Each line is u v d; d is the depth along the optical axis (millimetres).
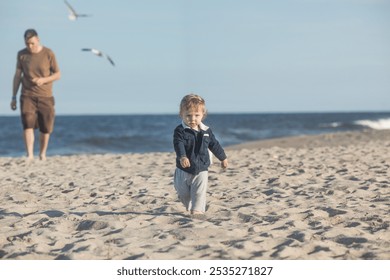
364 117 182750
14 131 94938
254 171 15836
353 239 8008
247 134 77062
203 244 7820
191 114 9484
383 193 11953
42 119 20703
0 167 18391
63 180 14945
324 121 135500
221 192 12234
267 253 7395
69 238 8281
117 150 52344
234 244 7719
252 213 9875
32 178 15445
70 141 59406
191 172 9500
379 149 22938
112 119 196375
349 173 15008
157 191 12438
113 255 7414
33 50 19953
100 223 9008
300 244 7680
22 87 20484
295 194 12023
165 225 8898
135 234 8383
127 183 14023
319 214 9758
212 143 9664
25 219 9641
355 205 10594
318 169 16062
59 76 20562
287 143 29750
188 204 9852
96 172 16906
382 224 8945
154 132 94250
